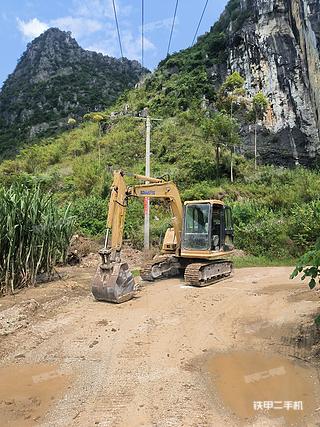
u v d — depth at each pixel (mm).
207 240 12023
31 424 4332
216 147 39688
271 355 6258
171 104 58406
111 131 58438
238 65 58188
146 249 19719
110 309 9008
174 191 12586
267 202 29016
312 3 50875
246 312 8578
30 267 11539
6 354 6430
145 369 5742
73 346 6707
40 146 63875
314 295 9617
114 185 10352
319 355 6117
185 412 4516
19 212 11078
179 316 8383
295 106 50906
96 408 4641
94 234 22281
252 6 60719
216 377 5477
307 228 18531
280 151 48500
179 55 72125
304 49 51969
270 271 14750
